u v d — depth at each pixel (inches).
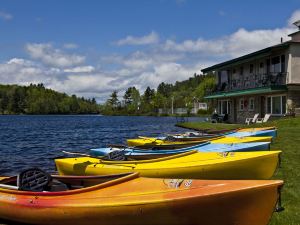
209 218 279.3
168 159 457.1
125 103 5885.8
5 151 933.2
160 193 289.4
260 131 761.6
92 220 299.6
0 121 3122.5
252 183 272.2
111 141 1194.6
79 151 923.4
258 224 279.9
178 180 302.4
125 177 321.4
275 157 416.5
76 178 363.9
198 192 276.7
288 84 1200.2
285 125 1026.1
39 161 761.6
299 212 325.7
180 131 1421.0
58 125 2352.4
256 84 1366.9
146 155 515.5
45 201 318.0
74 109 6678.2
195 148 550.3
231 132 798.5
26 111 6190.9
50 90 7126.0
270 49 1230.3
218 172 417.4
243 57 1402.6
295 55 1205.7
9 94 6156.5
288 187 403.2
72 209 302.4
